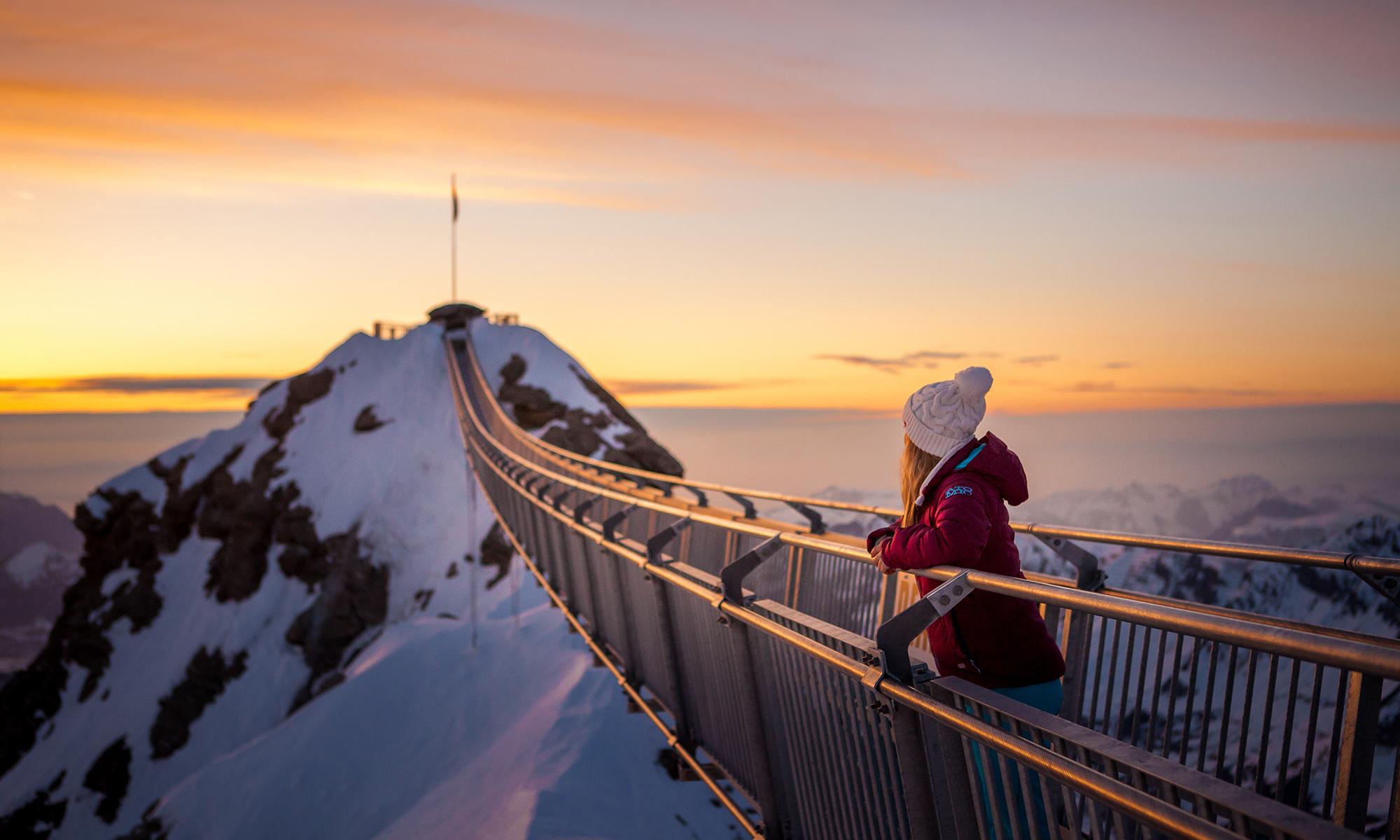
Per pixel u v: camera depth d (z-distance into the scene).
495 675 33.69
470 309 117.31
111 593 101.94
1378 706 1.81
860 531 6.45
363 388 104.38
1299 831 1.23
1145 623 1.53
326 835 31.20
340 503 85.56
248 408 115.38
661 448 96.12
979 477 2.51
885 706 2.39
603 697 16.86
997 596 2.48
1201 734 2.77
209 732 73.81
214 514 96.44
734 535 6.79
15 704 96.25
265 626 78.88
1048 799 1.87
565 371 103.62
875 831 2.94
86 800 75.50
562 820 11.88
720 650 4.57
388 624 72.81
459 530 80.19
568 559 10.44
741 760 4.45
